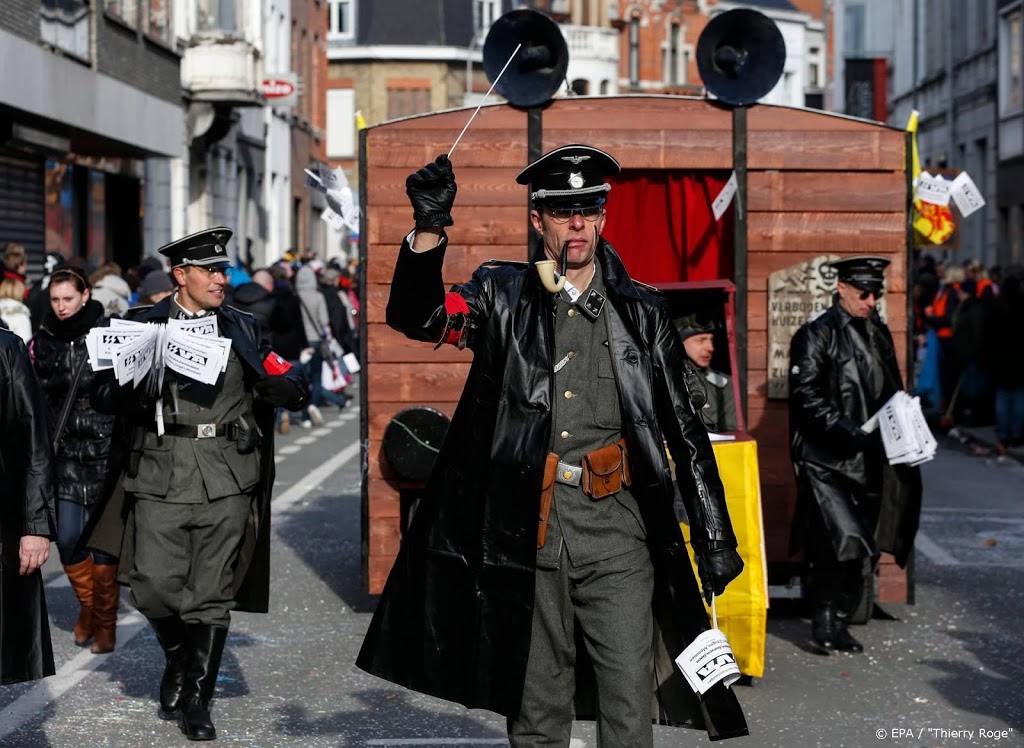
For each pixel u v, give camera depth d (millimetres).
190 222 36062
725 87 9594
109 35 25344
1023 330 17766
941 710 7359
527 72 9531
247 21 35844
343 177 9727
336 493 14898
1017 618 9453
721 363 8805
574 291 5012
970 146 43438
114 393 6980
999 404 18016
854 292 8641
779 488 9672
